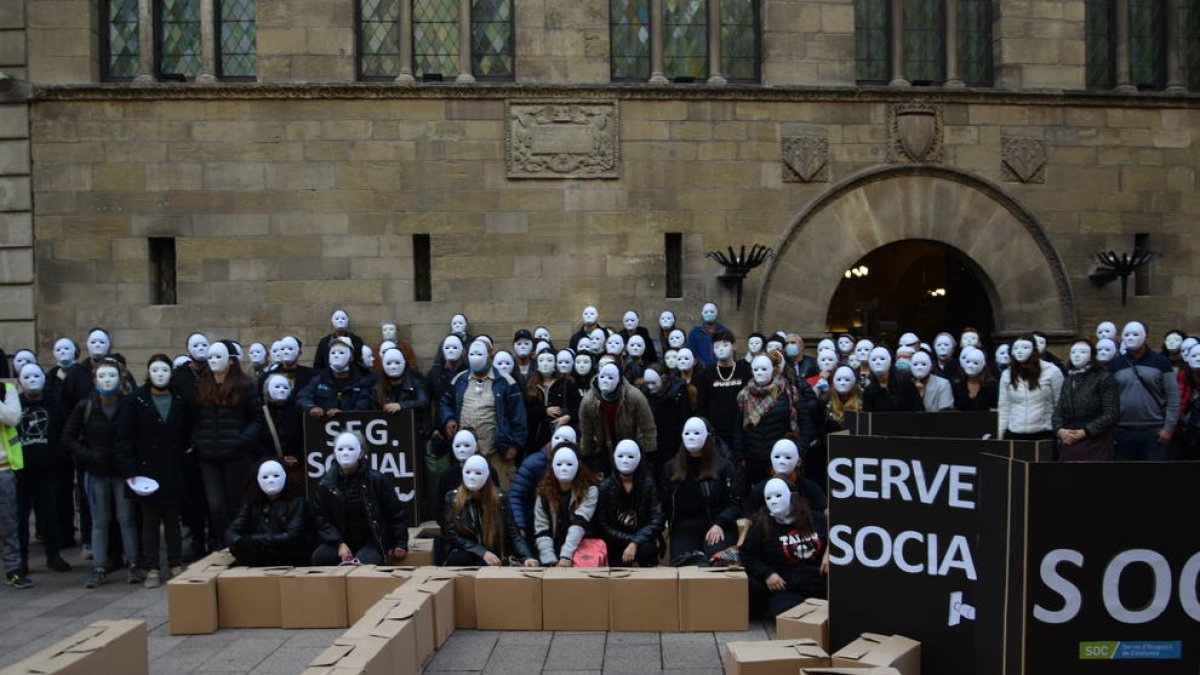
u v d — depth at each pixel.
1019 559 3.61
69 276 12.81
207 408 8.16
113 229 12.81
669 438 8.95
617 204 13.19
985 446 4.66
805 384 8.73
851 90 13.34
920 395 8.84
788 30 13.41
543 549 6.89
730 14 13.70
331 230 12.97
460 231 13.07
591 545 6.87
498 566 6.66
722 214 13.30
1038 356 8.68
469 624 6.29
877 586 5.00
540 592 6.23
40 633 6.51
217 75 13.16
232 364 8.28
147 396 7.84
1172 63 14.25
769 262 13.27
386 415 8.53
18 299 12.77
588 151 13.13
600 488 6.99
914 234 13.60
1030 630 3.58
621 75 13.53
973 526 4.68
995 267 13.73
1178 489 3.58
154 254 13.04
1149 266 14.12
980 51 14.13
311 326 12.95
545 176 13.11
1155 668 3.56
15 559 7.86
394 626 5.10
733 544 6.89
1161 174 14.13
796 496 6.46
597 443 8.10
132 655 4.84
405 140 13.00
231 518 8.22
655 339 13.02
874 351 8.75
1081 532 3.57
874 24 13.94
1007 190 13.71
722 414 8.95
